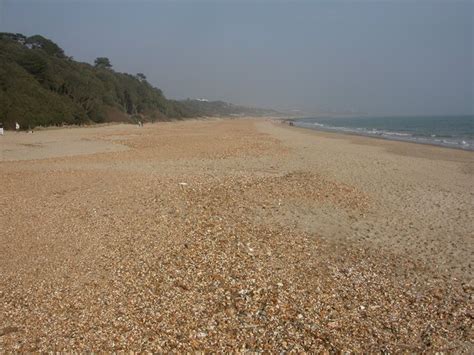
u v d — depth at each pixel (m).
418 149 27.75
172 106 119.31
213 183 13.57
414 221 10.16
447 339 4.93
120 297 5.78
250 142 31.02
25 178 14.41
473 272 7.09
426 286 6.48
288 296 5.91
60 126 50.47
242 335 4.88
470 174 17.30
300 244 8.24
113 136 37.38
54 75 61.97
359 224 9.80
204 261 7.09
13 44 65.06
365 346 4.75
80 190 12.43
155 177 14.56
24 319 5.18
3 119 42.41
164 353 4.49
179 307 5.52
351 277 6.71
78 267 6.81
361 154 24.03
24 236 8.28
